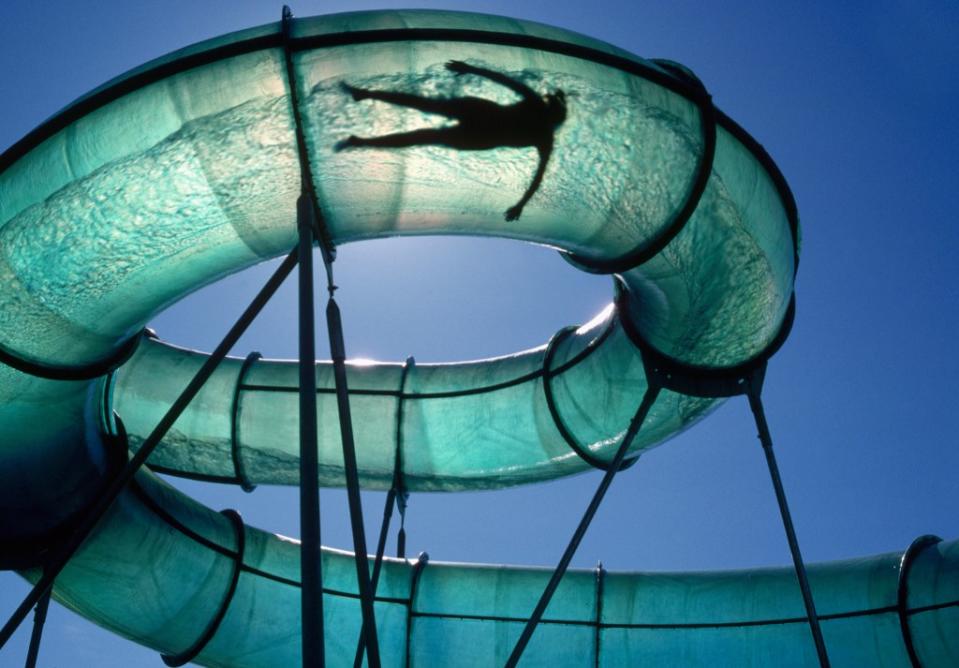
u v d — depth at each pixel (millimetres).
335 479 16594
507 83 11695
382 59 11438
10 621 12359
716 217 12812
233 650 15906
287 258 12109
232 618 15766
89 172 11500
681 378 14234
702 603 16969
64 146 11516
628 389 14914
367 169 11812
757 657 16484
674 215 12602
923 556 16188
